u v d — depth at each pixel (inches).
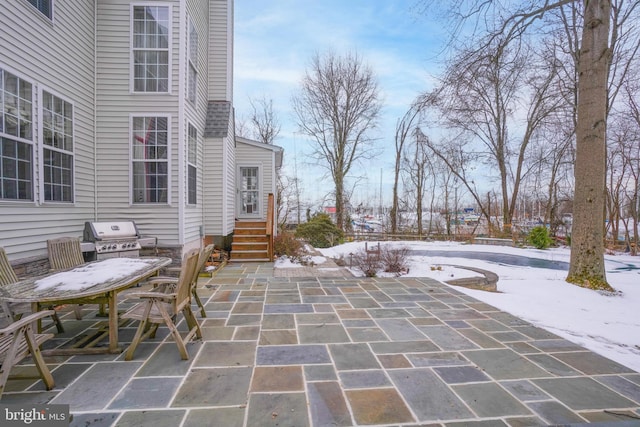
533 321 149.6
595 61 212.2
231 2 341.1
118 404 80.6
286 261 307.9
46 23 172.4
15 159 153.8
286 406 80.8
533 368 102.7
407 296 190.4
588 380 95.7
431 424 74.5
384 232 743.7
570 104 466.9
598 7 209.5
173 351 112.1
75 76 198.4
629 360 109.9
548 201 659.4
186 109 233.6
